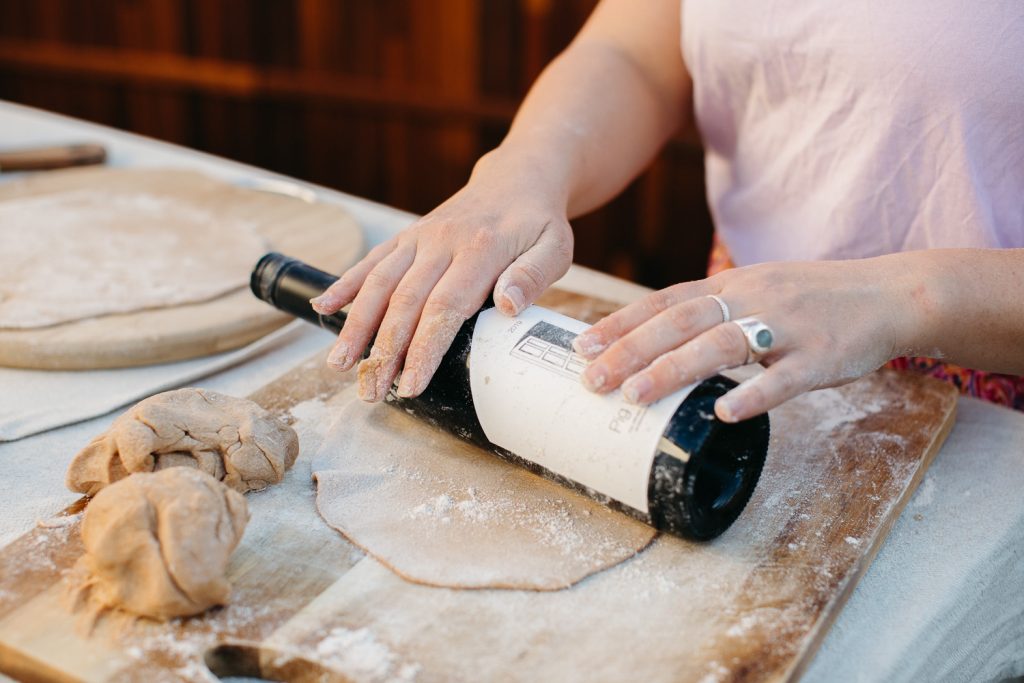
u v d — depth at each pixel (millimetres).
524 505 780
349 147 3033
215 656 644
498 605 676
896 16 929
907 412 925
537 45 2652
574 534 748
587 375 712
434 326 788
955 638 755
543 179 990
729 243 1208
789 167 1084
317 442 857
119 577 648
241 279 1112
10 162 1433
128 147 1578
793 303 749
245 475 766
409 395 775
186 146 3201
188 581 636
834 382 739
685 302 751
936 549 788
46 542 719
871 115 981
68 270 1108
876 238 1045
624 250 2797
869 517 779
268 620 655
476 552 724
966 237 986
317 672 628
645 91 1171
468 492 792
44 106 3283
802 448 869
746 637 651
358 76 2908
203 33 2988
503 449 785
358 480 798
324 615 662
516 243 875
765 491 810
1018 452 914
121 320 1019
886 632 703
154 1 2975
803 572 715
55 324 999
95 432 896
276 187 1452
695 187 2613
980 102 914
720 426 691
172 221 1264
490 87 2781
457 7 2680
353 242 1231
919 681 713
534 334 772
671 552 734
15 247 1155
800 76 1024
